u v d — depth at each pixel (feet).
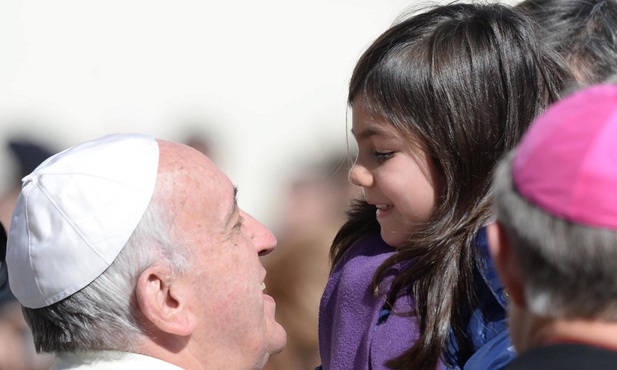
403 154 27.78
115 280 25.86
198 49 74.38
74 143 71.56
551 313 17.24
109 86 73.20
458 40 28.02
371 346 27.89
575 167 16.89
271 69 75.00
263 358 28.19
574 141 17.11
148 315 25.77
